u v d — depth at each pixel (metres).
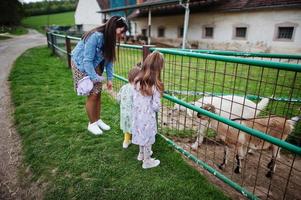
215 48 17.53
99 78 3.16
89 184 2.54
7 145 3.43
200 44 18.70
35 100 5.13
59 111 4.50
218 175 2.54
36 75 7.54
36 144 3.31
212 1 17.50
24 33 38.50
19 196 2.50
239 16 15.53
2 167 2.96
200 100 3.45
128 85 2.95
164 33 22.33
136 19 26.72
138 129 2.66
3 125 4.07
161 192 2.42
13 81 6.75
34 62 10.16
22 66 9.06
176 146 3.20
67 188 2.50
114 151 3.16
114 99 5.29
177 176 2.66
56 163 2.90
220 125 2.84
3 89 6.22
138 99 2.63
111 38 3.03
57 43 11.77
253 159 3.25
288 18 13.18
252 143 2.63
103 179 2.61
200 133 3.36
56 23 55.09
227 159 2.96
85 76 3.16
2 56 12.82
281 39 13.71
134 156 3.05
